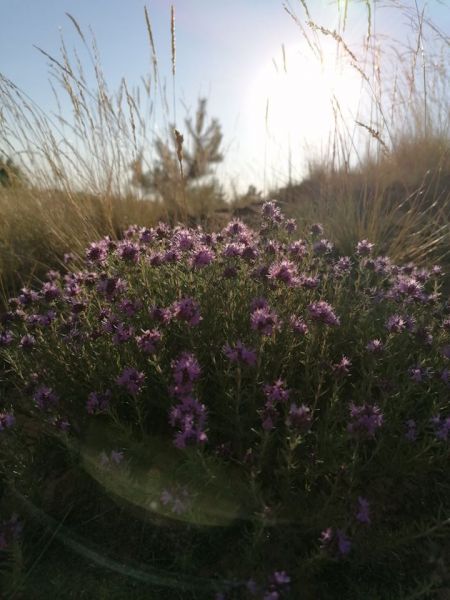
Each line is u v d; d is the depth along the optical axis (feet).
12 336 9.60
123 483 7.07
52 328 9.30
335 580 6.21
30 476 7.39
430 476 7.45
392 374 8.34
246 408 8.11
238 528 6.74
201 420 6.73
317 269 11.42
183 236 10.46
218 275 10.28
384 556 6.33
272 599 5.34
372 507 7.04
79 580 6.30
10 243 16.37
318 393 7.43
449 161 19.62
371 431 6.44
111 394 7.84
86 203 17.52
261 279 9.85
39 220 17.16
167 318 8.28
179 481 7.23
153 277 10.85
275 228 13.89
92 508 7.23
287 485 6.58
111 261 11.53
